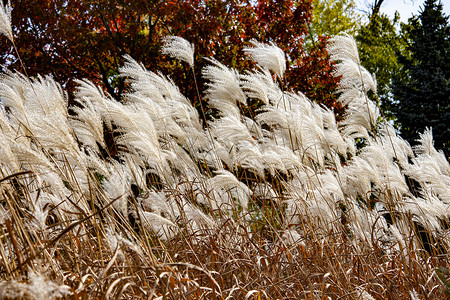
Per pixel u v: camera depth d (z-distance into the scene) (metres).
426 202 5.11
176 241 3.93
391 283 3.85
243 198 5.02
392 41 29.69
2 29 3.87
